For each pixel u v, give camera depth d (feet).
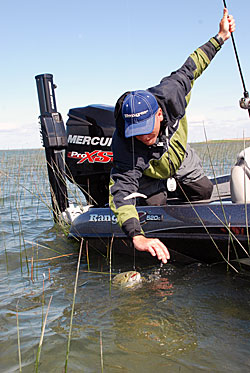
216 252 9.80
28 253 12.09
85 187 14.29
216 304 7.84
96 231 11.75
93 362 6.11
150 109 8.51
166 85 9.68
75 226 12.46
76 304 8.18
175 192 12.83
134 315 7.55
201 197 12.48
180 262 10.50
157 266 10.33
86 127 13.69
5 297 8.72
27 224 16.02
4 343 6.77
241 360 5.97
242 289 8.52
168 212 10.48
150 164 9.78
